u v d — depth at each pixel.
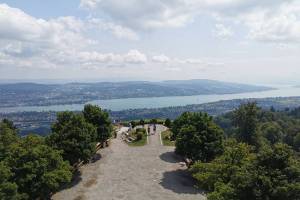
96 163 52.84
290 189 23.00
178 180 45.81
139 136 67.31
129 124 82.12
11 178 33.06
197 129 48.28
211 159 46.69
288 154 24.86
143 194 40.91
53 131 46.84
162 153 58.66
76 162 46.91
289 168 24.08
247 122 90.62
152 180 45.69
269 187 23.50
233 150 33.28
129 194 40.94
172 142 66.12
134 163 52.94
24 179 33.00
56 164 37.50
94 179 45.91
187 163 51.78
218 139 47.03
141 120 84.38
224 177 31.39
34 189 33.09
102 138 56.69
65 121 47.34
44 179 33.84
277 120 160.38
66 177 36.78
